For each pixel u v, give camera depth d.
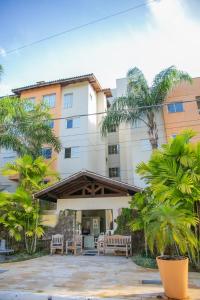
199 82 22.66
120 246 11.58
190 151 8.39
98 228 17.20
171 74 18.45
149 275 7.14
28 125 19.89
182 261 4.99
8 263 9.75
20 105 20.09
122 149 27.89
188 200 7.81
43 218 14.77
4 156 25.03
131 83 19.39
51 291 5.44
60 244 12.49
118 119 18.88
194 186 7.82
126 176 26.50
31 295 5.15
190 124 21.33
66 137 24.08
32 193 14.17
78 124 24.25
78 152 23.28
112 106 19.34
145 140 21.83
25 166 14.23
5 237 12.93
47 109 21.56
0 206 12.61
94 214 17.58
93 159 24.84
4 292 5.32
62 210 14.12
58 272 7.70
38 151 20.34
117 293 5.24
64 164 23.19
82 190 15.35
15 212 12.55
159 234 5.38
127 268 8.33
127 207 13.96
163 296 4.97
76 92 25.59
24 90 26.88
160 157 8.94
